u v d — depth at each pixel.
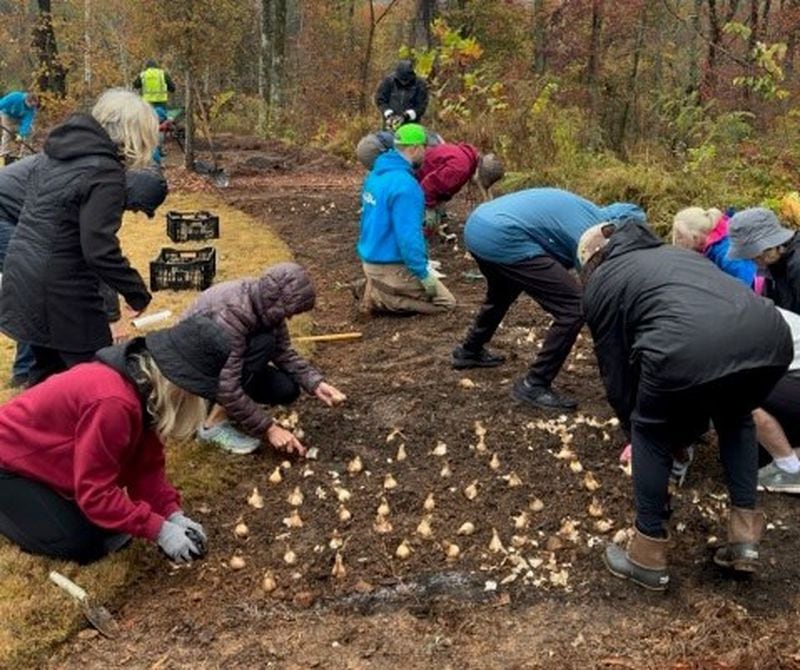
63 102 20.91
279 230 10.87
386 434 5.43
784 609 3.87
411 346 6.90
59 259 4.69
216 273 8.87
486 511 4.61
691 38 18.11
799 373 4.63
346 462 5.13
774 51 13.39
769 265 5.09
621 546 4.25
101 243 4.55
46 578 3.95
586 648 3.61
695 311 3.58
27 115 15.67
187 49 13.72
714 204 10.12
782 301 5.12
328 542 4.35
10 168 5.72
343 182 14.46
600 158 12.28
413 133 7.33
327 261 9.49
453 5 26.66
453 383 6.14
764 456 4.83
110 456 3.73
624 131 14.45
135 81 15.98
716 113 15.12
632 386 4.02
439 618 3.80
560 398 5.71
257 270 9.01
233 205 12.23
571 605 3.88
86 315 4.82
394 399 5.91
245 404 4.98
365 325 7.51
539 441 5.32
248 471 5.02
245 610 3.86
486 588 4.00
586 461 5.09
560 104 15.82
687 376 3.53
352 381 6.23
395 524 4.50
